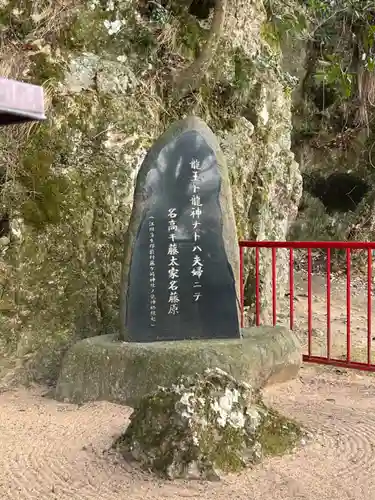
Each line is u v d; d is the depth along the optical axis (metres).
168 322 5.11
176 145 5.16
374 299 9.93
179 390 3.42
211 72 7.11
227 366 4.64
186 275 5.15
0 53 5.67
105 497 3.08
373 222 12.29
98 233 5.89
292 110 11.94
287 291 9.26
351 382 5.22
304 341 6.96
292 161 8.15
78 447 3.76
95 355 4.84
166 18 6.73
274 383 5.05
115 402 4.68
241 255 5.96
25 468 3.50
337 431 3.86
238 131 7.19
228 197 5.24
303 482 3.14
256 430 3.43
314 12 9.41
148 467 3.30
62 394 4.88
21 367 5.35
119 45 6.45
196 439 3.22
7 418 4.45
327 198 13.02
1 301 5.30
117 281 6.04
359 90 10.76
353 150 12.38
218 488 3.09
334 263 12.27
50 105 5.75
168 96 6.86
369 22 9.49
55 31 5.98
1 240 5.40
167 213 5.13
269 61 7.50
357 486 3.11
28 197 5.56
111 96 6.19
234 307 5.17
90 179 5.85
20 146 5.58
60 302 5.64
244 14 7.44
